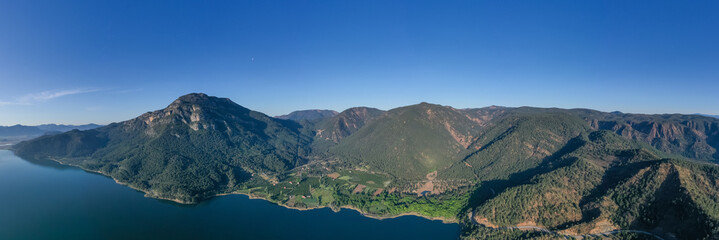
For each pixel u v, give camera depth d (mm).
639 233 192750
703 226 170000
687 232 176125
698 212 177000
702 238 165000
